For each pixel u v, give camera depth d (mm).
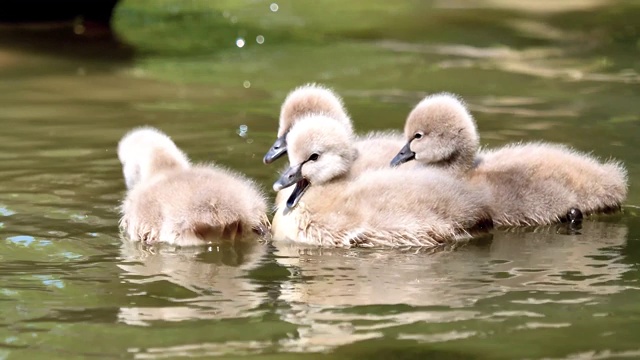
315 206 12367
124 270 11055
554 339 8930
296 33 26672
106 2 27531
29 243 11891
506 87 20234
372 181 12438
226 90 20406
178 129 17125
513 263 11234
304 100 14203
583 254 11562
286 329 9203
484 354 8633
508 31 26375
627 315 9500
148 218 12258
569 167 13305
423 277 10742
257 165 14961
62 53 24203
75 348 8820
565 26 26891
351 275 10883
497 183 12984
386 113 18141
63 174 14633
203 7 30531
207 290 10383
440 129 13328
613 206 13383
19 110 18625
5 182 14195
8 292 10250
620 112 17875
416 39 25688
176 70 22469
